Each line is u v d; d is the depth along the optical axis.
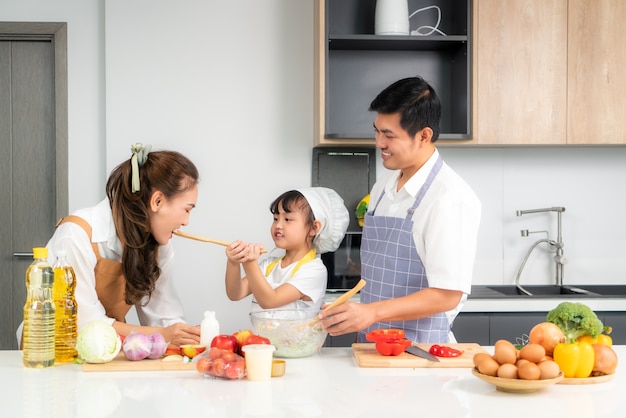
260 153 3.57
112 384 1.62
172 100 3.52
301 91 3.57
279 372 1.69
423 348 1.95
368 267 2.22
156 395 1.53
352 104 3.55
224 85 3.55
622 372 1.77
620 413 1.41
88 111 3.60
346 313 1.84
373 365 1.78
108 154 3.49
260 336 1.83
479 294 3.26
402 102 2.02
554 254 3.67
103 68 3.60
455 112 3.48
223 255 3.54
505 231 3.66
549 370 1.55
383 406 1.45
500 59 3.28
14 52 3.64
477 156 3.65
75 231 1.98
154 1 3.51
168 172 1.95
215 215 3.55
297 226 2.56
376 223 2.19
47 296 1.78
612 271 3.70
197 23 3.53
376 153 3.61
